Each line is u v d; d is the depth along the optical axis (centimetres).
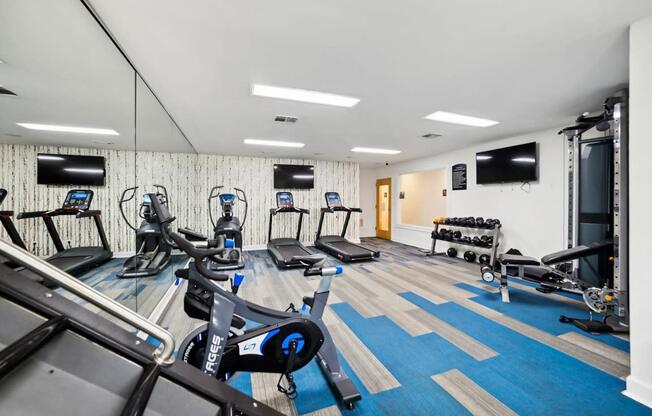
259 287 385
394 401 168
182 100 298
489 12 161
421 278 431
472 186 560
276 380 188
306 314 174
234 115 349
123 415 68
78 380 77
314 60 215
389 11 159
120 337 88
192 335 145
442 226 652
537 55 209
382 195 902
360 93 280
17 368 69
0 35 132
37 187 156
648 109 165
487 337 244
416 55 209
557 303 326
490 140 505
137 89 238
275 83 256
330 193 691
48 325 74
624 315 243
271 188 696
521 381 186
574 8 158
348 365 203
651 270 164
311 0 150
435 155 659
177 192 406
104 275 216
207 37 183
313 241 743
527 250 460
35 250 154
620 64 223
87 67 188
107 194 218
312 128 414
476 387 180
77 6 147
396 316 288
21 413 67
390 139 493
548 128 423
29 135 151
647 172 165
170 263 339
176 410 88
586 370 197
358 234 801
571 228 350
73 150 184
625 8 158
